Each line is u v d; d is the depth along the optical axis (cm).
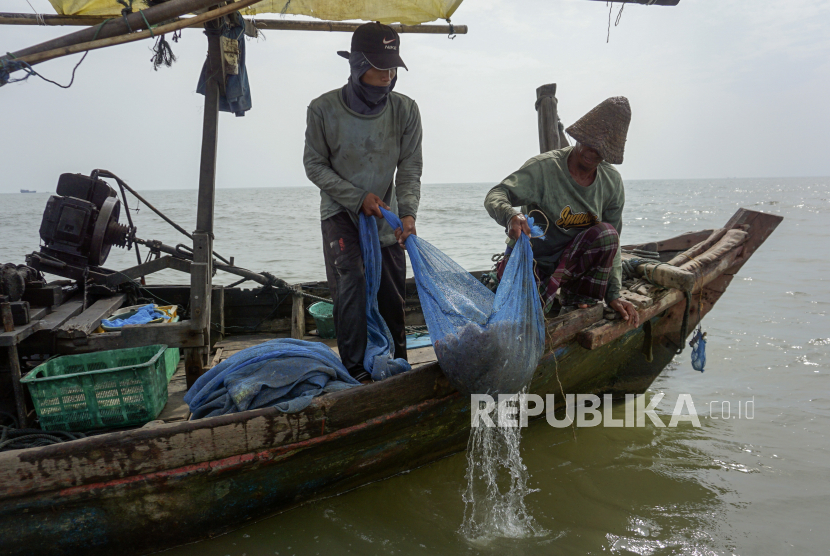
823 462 399
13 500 252
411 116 346
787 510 341
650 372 506
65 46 296
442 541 312
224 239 2005
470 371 308
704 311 512
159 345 384
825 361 605
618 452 418
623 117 357
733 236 500
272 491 315
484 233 2106
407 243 338
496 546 306
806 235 1966
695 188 12456
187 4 297
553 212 383
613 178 390
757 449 420
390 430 340
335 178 329
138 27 300
